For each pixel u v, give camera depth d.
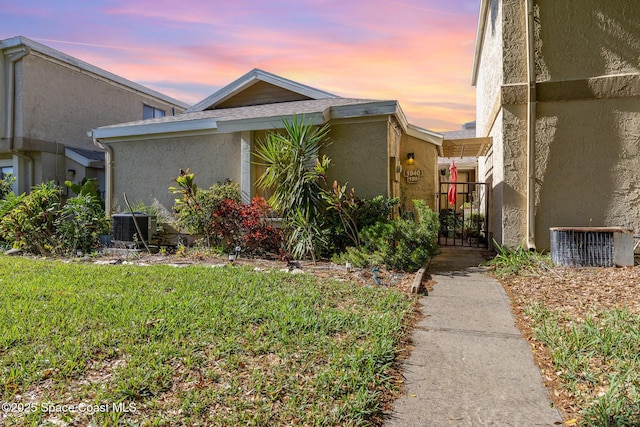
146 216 9.55
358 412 2.57
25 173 14.34
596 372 3.04
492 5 9.39
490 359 3.45
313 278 6.02
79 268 6.77
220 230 8.70
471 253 9.65
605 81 7.14
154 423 2.41
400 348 3.64
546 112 7.47
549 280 5.94
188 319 4.04
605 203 7.24
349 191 8.87
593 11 7.23
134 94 18.22
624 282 5.45
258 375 2.97
